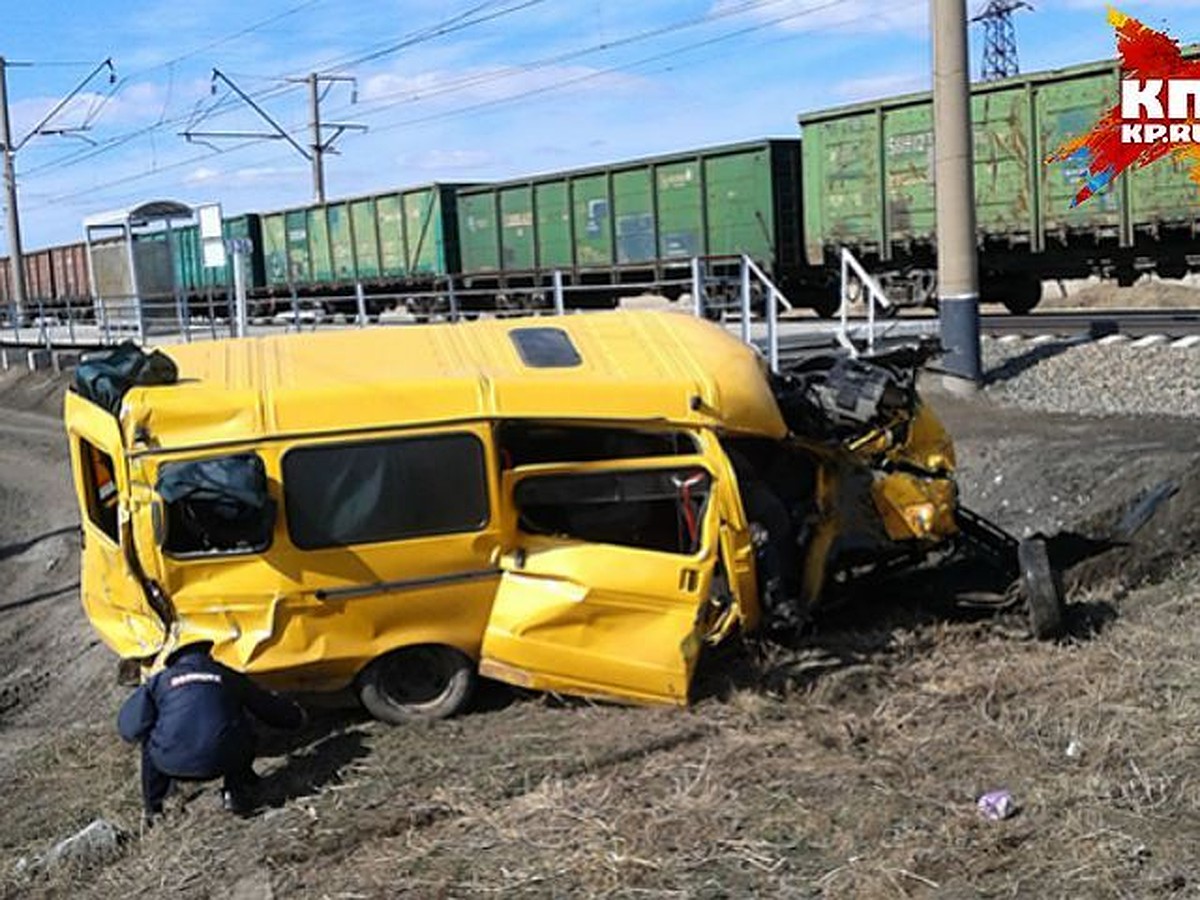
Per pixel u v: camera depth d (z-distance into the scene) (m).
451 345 8.08
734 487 7.57
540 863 5.55
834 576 8.85
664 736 6.88
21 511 20.75
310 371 7.68
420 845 5.87
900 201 25.31
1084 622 8.16
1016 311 25.94
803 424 8.46
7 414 30.88
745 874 5.27
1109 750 6.07
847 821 5.64
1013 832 5.37
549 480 7.55
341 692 7.69
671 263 29.00
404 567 7.40
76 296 46.56
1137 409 14.05
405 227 36.53
